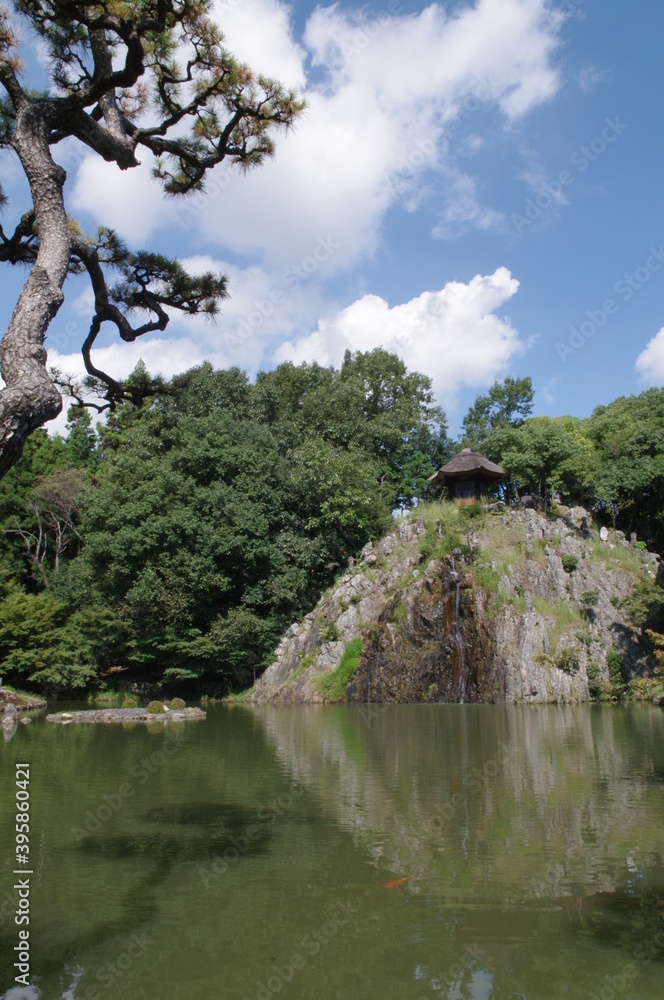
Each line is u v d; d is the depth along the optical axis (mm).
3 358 6020
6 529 50312
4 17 7500
